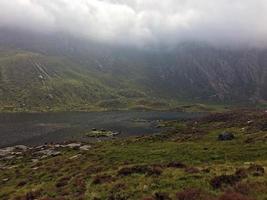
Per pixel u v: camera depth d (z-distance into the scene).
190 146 70.94
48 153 99.50
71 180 43.00
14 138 163.88
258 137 73.56
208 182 27.42
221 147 64.12
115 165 56.84
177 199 24.17
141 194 27.08
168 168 36.41
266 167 32.81
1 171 73.94
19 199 37.56
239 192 23.84
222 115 170.75
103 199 27.97
